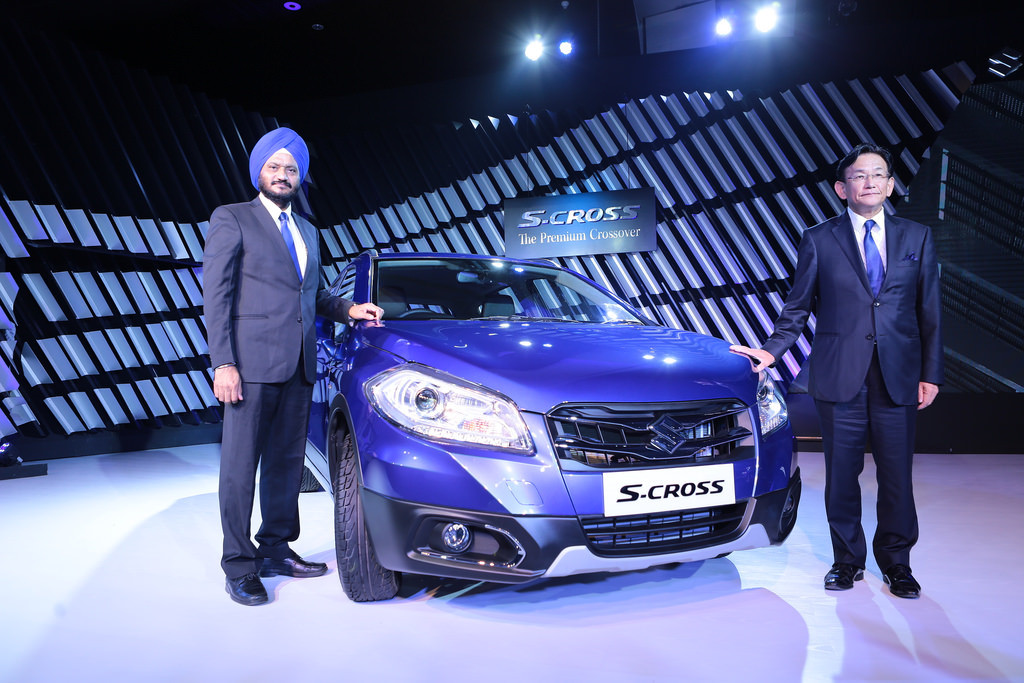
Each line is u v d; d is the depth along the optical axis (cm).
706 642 173
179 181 625
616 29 606
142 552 260
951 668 157
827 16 585
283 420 221
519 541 167
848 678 152
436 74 684
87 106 579
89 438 535
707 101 645
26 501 360
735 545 187
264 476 225
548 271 295
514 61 661
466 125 697
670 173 655
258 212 215
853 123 611
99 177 561
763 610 194
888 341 205
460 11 573
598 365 186
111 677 157
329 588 216
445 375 181
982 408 516
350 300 257
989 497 338
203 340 631
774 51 627
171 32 598
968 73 578
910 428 208
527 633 179
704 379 190
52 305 539
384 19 583
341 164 725
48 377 536
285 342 212
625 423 175
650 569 232
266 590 210
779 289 641
